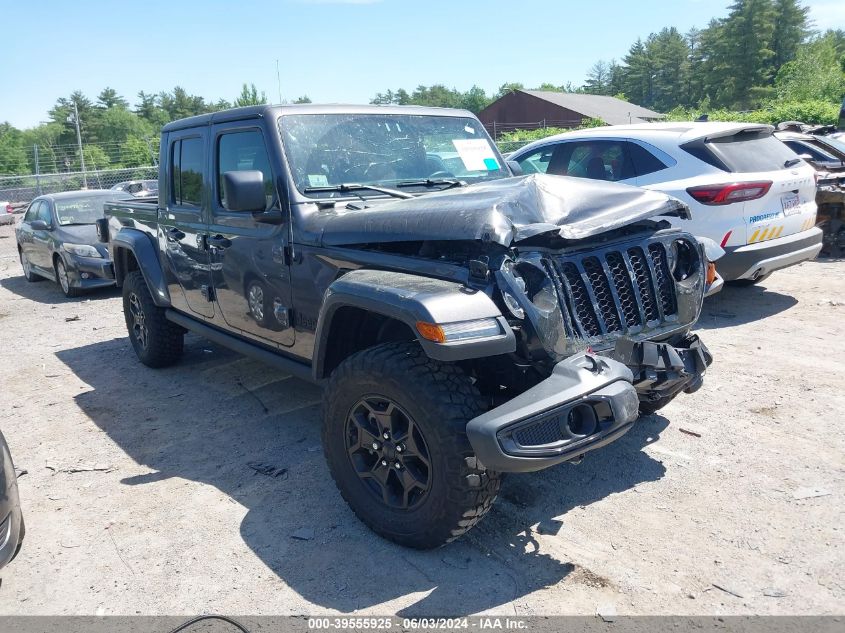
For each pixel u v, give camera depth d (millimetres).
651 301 3396
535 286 3004
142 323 6164
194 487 3986
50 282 11852
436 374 2947
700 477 3756
